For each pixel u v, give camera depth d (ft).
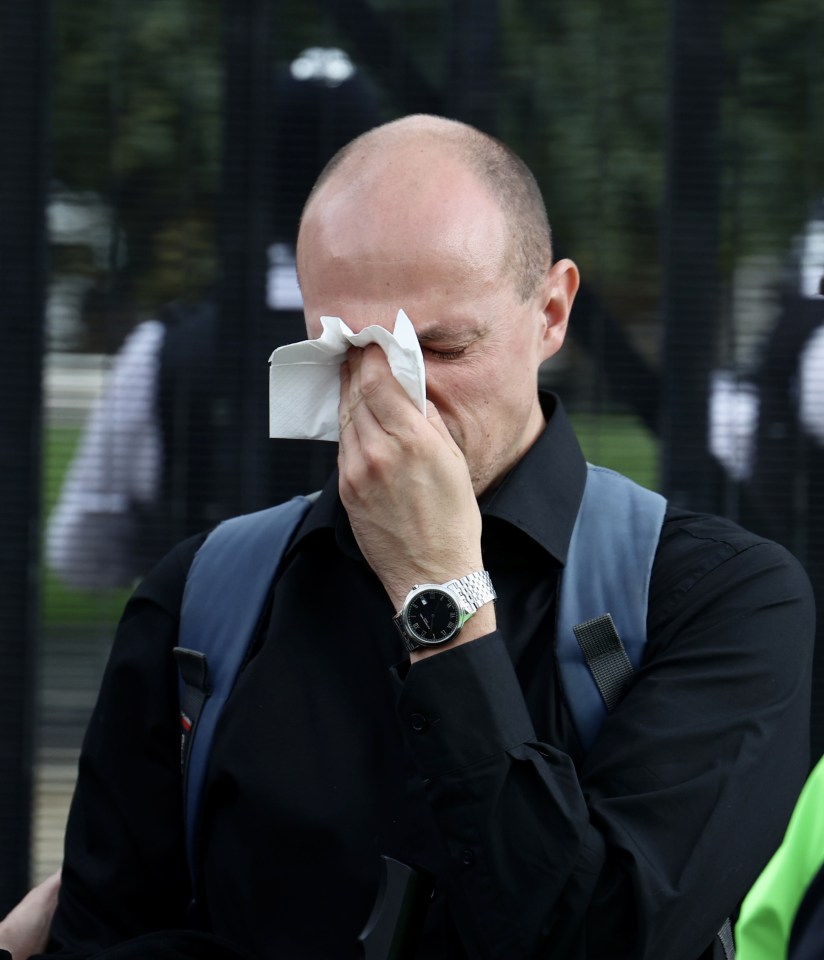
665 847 10.41
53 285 24.41
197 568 12.64
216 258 24.43
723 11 23.89
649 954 10.29
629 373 24.16
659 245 24.04
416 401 10.82
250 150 24.34
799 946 8.22
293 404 11.27
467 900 10.37
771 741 10.89
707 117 23.97
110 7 24.23
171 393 24.48
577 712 11.23
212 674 12.09
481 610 10.73
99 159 24.38
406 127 11.76
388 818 11.27
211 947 11.29
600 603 11.48
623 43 23.99
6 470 24.36
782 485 24.12
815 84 23.85
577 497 12.06
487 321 11.30
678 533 11.91
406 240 11.12
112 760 12.62
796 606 11.48
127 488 24.53
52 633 24.45
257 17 24.18
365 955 10.28
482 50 23.99
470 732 10.42
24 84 24.17
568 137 24.04
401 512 10.82
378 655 11.79
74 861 12.66
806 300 23.94
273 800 11.41
